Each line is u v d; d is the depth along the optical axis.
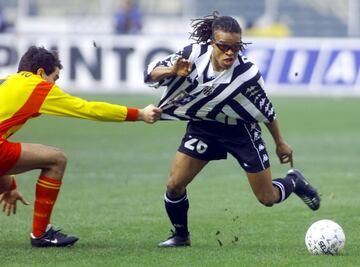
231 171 46.53
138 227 30.94
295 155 53.22
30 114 25.44
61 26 105.75
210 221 32.25
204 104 25.80
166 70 25.09
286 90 91.12
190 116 26.22
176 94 25.95
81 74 90.50
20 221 32.16
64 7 109.75
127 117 25.59
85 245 27.33
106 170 46.22
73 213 33.91
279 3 108.50
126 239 28.59
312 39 90.94
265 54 90.94
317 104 89.94
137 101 85.25
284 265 23.83
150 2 111.12
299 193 28.84
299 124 72.25
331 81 91.12
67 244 26.91
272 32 105.12
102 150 54.81
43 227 26.67
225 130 26.39
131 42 90.69
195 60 25.56
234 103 25.75
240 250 26.38
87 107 25.41
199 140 26.50
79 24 105.94
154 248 26.83
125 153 53.56
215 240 28.56
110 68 90.69
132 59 90.81
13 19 109.94
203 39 25.67
